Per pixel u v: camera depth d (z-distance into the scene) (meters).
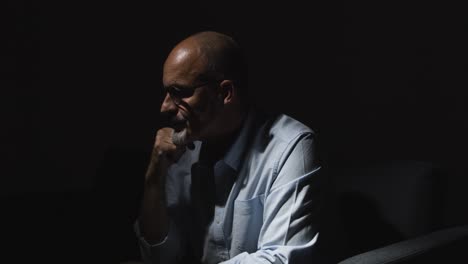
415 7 2.41
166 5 2.75
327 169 1.58
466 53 2.35
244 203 1.60
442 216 1.84
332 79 2.55
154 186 1.73
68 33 2.84
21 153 2.91
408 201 1.78
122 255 2.05
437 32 2.39
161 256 1.76
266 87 2.64
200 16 2.71
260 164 1.59
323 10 2.54
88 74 2.85
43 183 2.92
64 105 2.87
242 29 2.65
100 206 2.07
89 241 2.02
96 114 2.86
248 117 1.64
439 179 1.82
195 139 1.61
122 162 2.12
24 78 2.87
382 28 2.46
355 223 1.83
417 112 2.44
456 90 2.38
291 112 2.61
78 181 2.91
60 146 2.90
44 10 2.84
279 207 1.52
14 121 2.89
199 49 1.53
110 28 2.81
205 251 1.73
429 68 2.41
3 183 2.90
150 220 1.74
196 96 1.52
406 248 1.56
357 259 1.47
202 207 1.72
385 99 2.48
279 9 2.60
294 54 2.59
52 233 1.97
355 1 2.49
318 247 1.48
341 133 2.55
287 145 1.56
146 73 2.79
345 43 2.52
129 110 2.82
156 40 2.77
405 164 1.85
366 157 2.52
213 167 1.70
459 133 2.39
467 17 2.34
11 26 2.85
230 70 1.55
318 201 1.52
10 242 1.92
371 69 2.49
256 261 1.44
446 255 1.62
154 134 2.78
